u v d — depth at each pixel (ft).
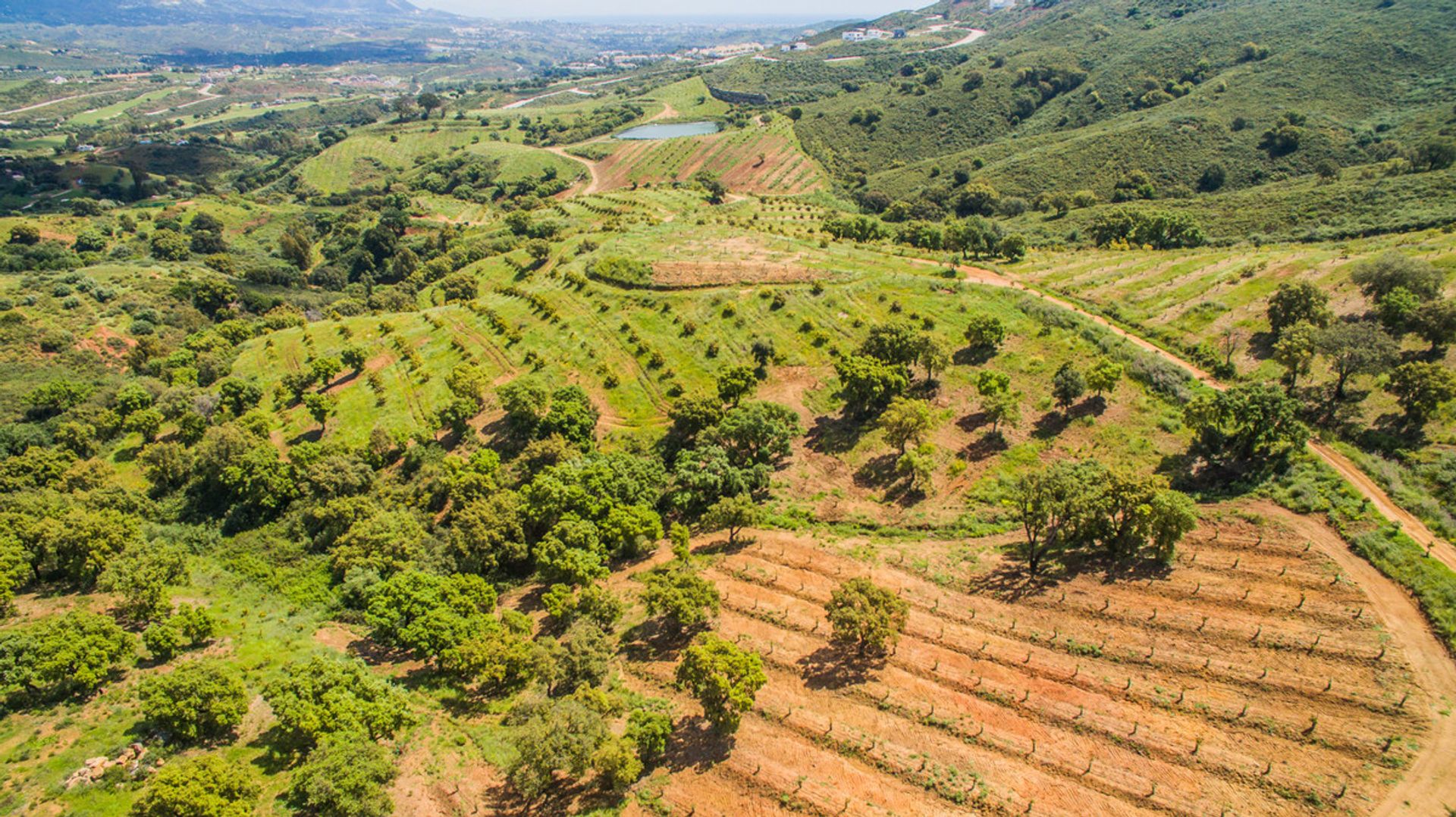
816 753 167.53
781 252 460.96
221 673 179.83
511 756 172.24
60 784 155.43
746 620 211.82
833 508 264.11
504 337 411.34
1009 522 240.94
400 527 266.98
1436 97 591.78
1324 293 291.79
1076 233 547.08
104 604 231.91
